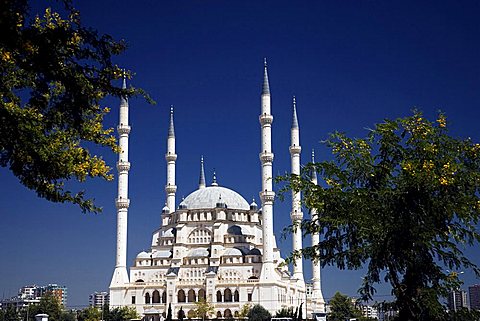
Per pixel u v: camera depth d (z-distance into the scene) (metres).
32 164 38.81
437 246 47.34
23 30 32.75
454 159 50.31
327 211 49.59
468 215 48.59
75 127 38.19
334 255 50.12
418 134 50.50
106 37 35.50
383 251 48.16
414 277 48.16
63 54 34.69
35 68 33.78
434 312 45.88
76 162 45.69
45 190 42.19
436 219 49.12
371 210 48.22
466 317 47.69
